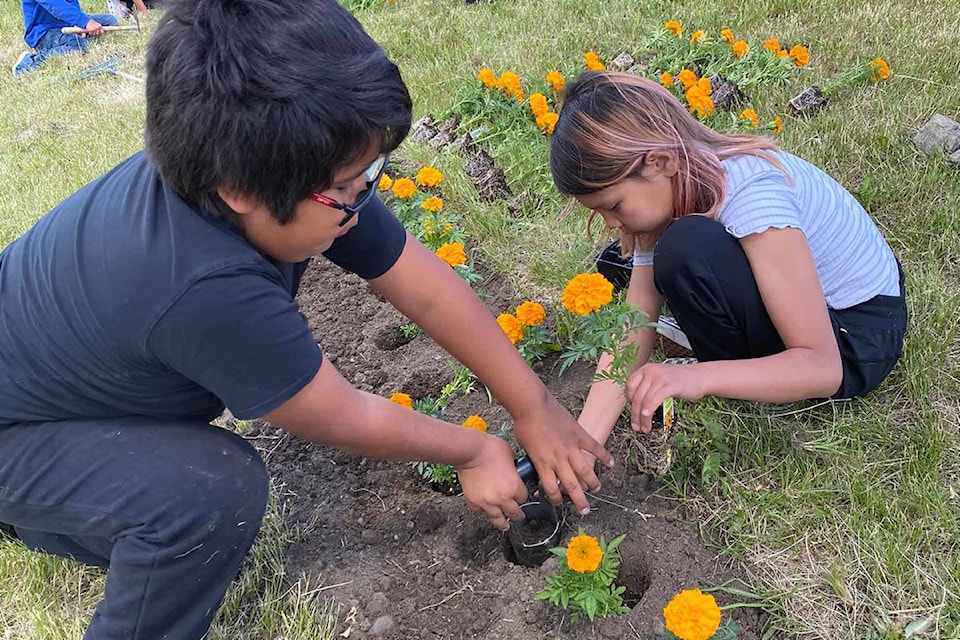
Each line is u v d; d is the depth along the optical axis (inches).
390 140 51.5
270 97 45.7
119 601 62.4
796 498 75.4
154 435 63.6
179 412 65.5
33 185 169.8
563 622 69.4
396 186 114.1
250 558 78.5
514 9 197.5
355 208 55.0
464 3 209.8
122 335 55.6
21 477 63.3
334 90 46.7
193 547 62.1
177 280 53.0
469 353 71.9
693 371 68.7
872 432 79.7
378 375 100.8
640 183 73.2
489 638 69.8
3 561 79.4
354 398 59.8
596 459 79.6
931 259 100.7
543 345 97.0
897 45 148.8
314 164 48.1
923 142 119.6
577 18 186.2
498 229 118.6
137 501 61.0
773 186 72.8
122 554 61.7
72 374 60.3
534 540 77.7
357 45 50.3
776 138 126.3
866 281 79.0
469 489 68.2
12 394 62.6
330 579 76.7
